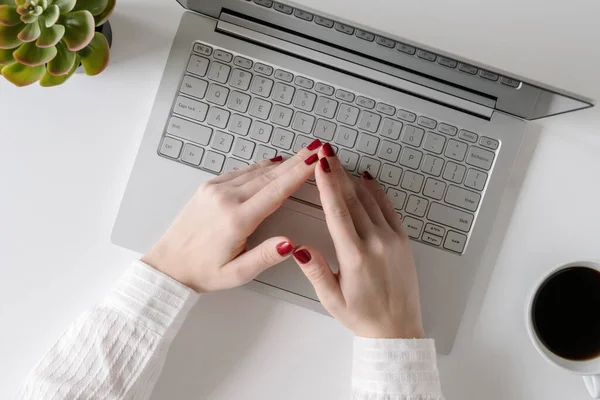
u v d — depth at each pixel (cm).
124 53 64
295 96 62
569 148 64
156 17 64
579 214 65
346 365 65
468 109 62
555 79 54
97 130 65
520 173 65
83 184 65
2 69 52
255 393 65
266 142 63
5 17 50
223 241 59
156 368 60
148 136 63
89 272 65
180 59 62
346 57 61
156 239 64
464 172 62
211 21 62
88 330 58
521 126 62
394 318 59
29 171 65
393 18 51
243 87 62
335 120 62
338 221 58
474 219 63
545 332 62
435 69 57
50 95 65
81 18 51
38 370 57
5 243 65
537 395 65
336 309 60
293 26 58
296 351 65
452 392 65
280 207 64
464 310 63
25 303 66
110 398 57
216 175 63
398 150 62
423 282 63
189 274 61
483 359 65
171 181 63
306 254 57
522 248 65
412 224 63
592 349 60
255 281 64
